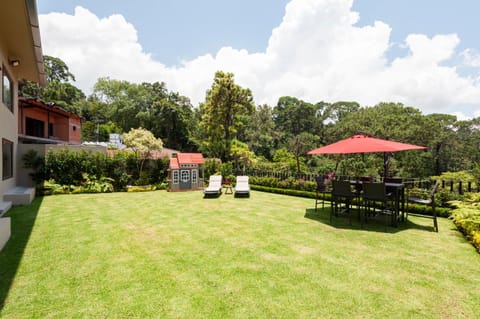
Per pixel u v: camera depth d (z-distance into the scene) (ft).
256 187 42.78
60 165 37.06
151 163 47.11
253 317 8.32
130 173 44.65
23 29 21.54
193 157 44.29
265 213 24.44
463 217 17.40
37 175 35.04
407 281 10.82
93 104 135.95
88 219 21.53
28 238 16.24
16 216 22.18
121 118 121.90
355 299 9.41
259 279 10.91
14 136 31.65
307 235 17.38
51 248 14.52
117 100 134.51
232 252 14.08
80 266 12.16
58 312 8.56
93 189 38.22
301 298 9.45
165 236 16.99
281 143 122.93
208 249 14.56
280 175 41.09
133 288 10.13
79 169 38.81
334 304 9.08
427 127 72.59
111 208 26.50
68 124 56.85
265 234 17.56
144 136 45.21
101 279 10.87
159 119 112.27
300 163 79.20
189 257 13.34
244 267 12.12
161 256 13.47
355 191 24.12
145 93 127.24
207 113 77.30
